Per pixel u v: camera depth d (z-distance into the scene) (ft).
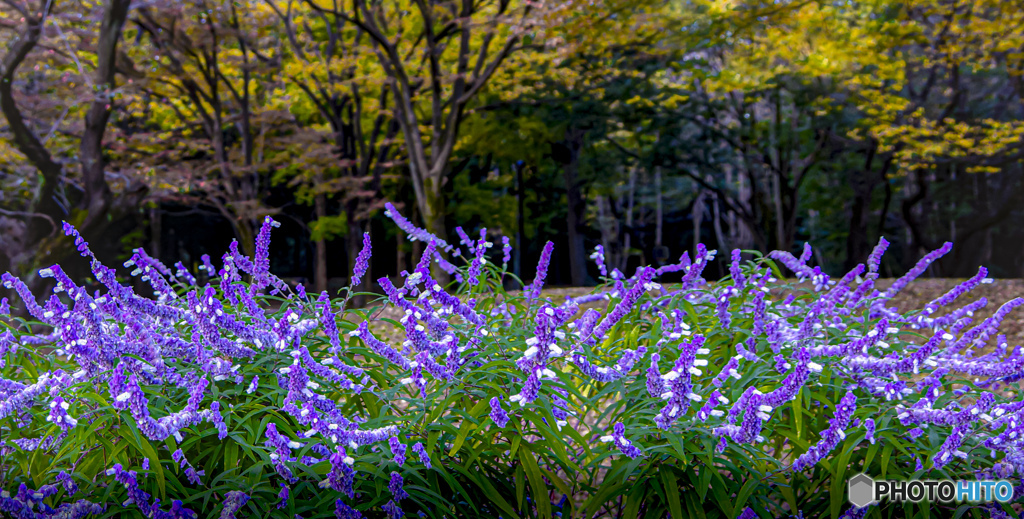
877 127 60.90
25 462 7.54
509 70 61.31
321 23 67.77
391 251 92.99
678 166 80.79
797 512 8.37
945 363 8.59
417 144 53.26
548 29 48.24
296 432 7.98
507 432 7.88
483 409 7.78
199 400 7.12
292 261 112.68
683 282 9.55
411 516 7.84
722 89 67.97
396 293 7.56
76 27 49.55
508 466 8.84
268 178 78.18
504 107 64.75
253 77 66.03
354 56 58.49
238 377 7.77
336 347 7.97
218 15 58.90
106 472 7.10
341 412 8.63
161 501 7.14
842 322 9.76
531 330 8.98
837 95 67.41
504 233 83.71
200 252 100.68
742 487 7.73
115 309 7.41
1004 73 66.95
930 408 7.72
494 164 89.92
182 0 54.49
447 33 52.01
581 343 8.20
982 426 7.80
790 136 75.20
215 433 7.44
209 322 7.41
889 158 70.08
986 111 74.79
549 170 87.35
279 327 7.48
